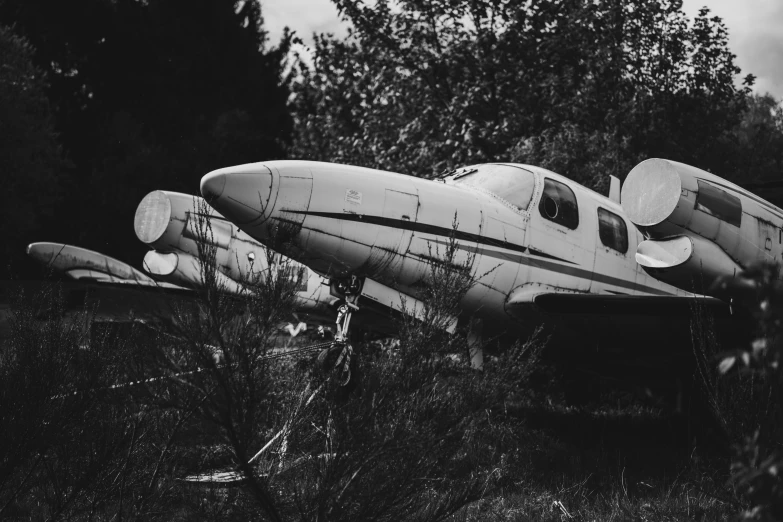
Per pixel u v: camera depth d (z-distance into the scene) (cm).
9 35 2119
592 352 786
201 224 286
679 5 1582
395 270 614
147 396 270
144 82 2734
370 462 270
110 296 392
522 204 704
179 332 261
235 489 284
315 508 271
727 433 334
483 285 664
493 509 407
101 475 340
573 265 719
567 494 443
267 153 2906
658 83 1588
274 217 568
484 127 1458
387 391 281
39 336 363
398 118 1580
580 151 1297
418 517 293
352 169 620
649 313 637
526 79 1545
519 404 870
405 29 1595
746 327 574
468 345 322
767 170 2094
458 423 286
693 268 459
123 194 2397
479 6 1532
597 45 1508
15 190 2017
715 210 459
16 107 2000
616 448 617
